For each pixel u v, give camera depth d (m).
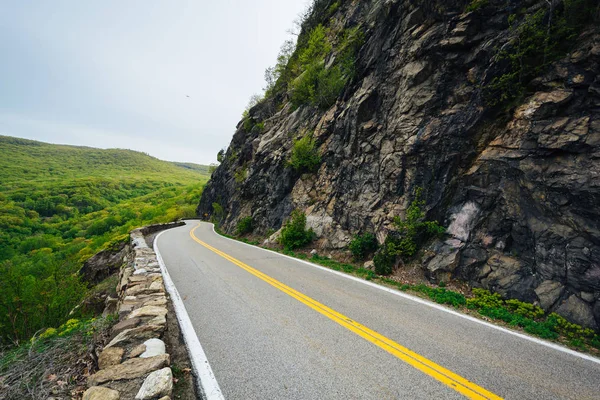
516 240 6.11
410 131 8.71
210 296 6.24
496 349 3.98
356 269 8.69
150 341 3.92
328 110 15.36
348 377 3.25
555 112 6.00
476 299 5.84
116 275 14.95
